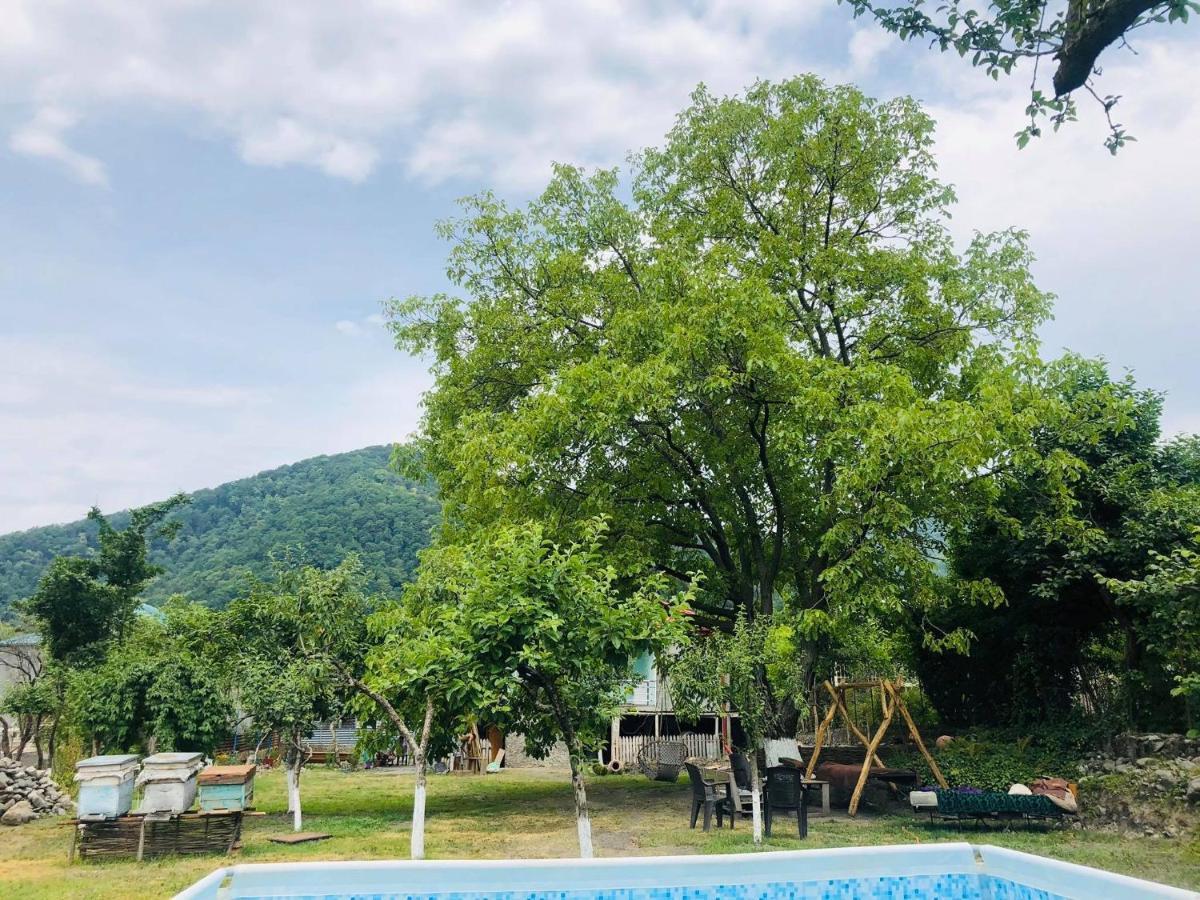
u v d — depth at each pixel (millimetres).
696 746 29984
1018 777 16078
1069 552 16812
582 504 18000
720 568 20891
